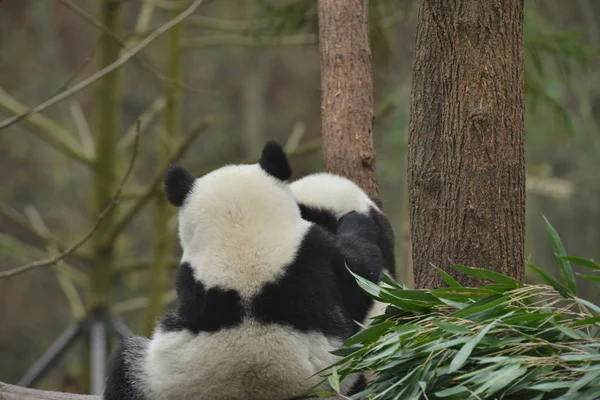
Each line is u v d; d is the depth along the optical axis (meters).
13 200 33.38
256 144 36.06
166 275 19.66
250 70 36.62
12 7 32.56
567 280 6.88
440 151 8.61
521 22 7.92
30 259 20.58
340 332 7.68
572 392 6.00
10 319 33.41
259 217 7.70
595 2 25.70
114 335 19.08
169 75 19.58
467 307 6.66
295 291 7.48
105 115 19.44
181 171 8.06
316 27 15.88
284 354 7.40
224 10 32.78
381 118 17.27
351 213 9.04
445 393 6.19
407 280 14.99
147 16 19.41
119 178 22.77
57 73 32.94
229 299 7.43
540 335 6.65
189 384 7.57
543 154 28.48
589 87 24.97
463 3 7.73
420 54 8.80
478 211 7.80
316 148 18.36
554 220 29.53
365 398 7.50
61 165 32.53
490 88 7.72
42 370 18.08
